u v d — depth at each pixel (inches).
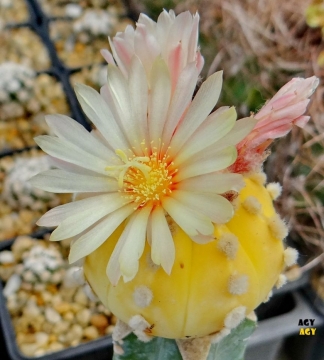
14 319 8.6
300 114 3.5
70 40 13.8
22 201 10.0
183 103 3.4
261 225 3.9
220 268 3.6
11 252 9.4
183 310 3.7
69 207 3.5
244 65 8.7
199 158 3.3
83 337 8.6
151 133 3.5
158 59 3.3
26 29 13.9
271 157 8.5
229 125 3.2
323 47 8.2
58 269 9.0
